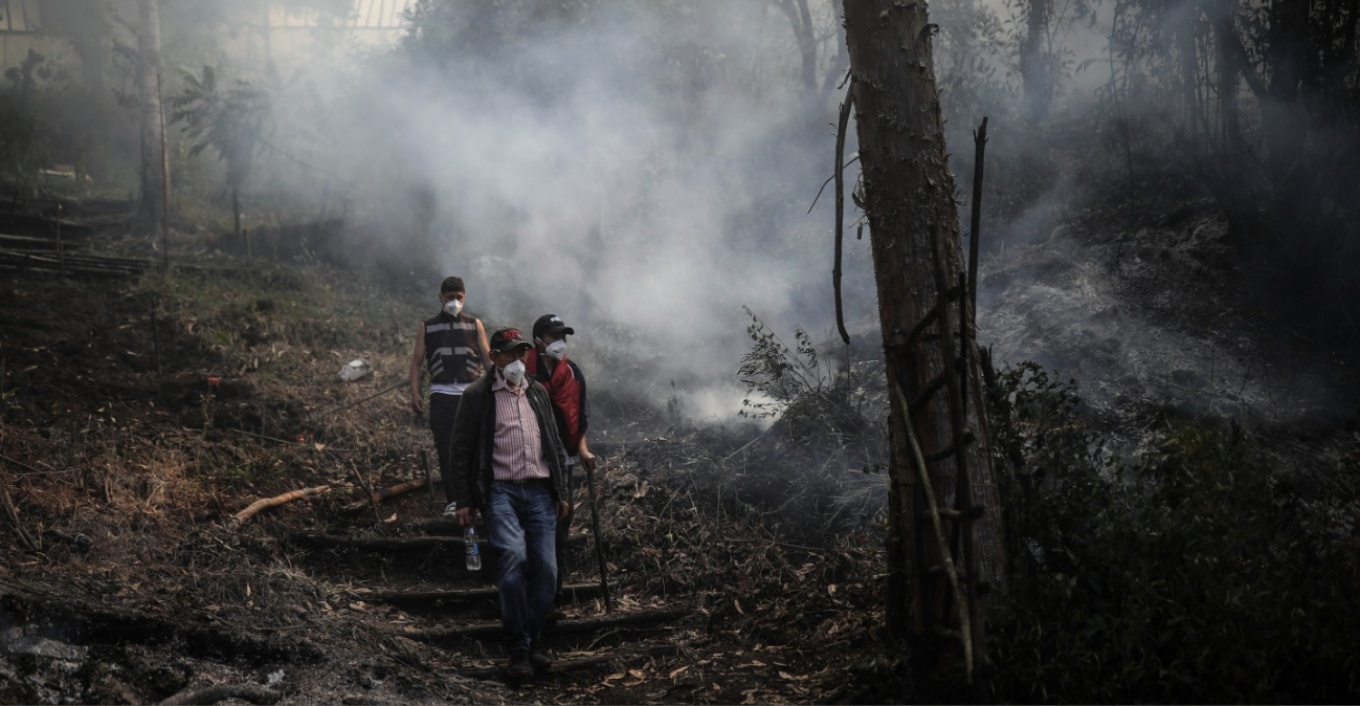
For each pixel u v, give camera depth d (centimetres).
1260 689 365
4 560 514
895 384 450
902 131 457
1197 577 390
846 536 600
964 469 380
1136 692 388
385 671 479
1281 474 536
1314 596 404
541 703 484
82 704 415
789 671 498
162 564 557
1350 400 593
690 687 494
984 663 356
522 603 502
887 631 470
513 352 528
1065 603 406
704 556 608
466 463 520
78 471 627
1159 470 435
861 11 464
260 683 456
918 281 451
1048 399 470
